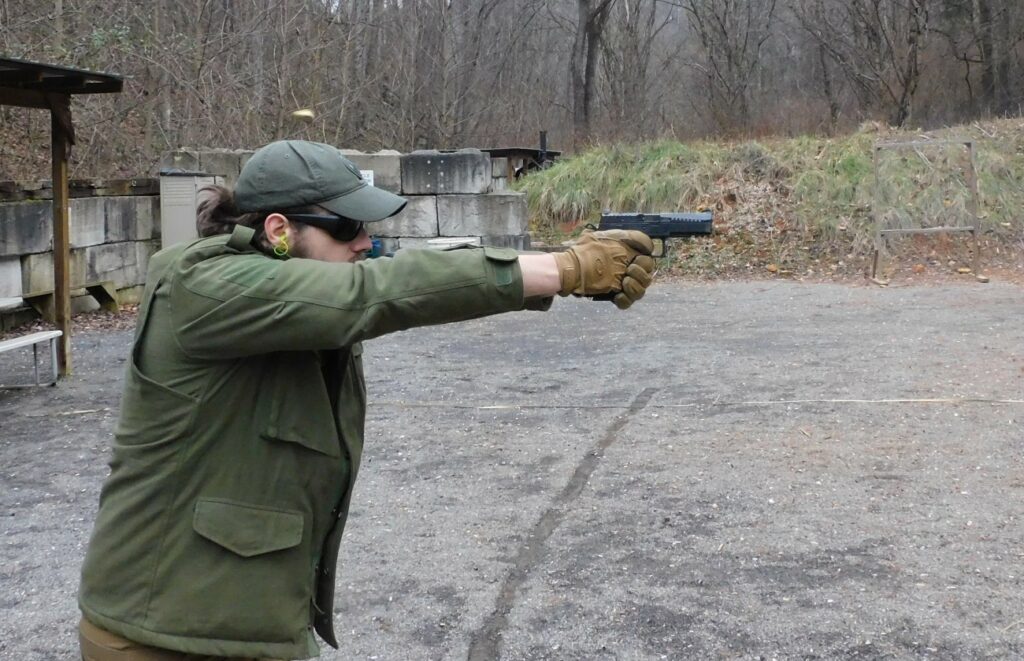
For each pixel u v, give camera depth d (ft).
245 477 6.45
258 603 6.46
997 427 20.29
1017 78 91.30
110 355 31.78
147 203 42.32
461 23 104.01
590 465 19.12
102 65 53.88
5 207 35.01
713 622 12.54
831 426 20.92
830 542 14.93
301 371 6.59
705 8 98.07
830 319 34.76
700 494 17.22
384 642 12.35
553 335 33.65
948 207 47.98
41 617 13.33
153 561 6.44
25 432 22.74
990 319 33.35
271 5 67.36
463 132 99.60
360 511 17.10
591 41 105.50
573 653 11.92
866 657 11.55
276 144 6.75
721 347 30.25
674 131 75.82
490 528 16.08
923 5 78.95
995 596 12.94
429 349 31.83
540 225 55.67
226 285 6.13
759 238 49.19
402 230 44.62
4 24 50.78
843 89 97.55
